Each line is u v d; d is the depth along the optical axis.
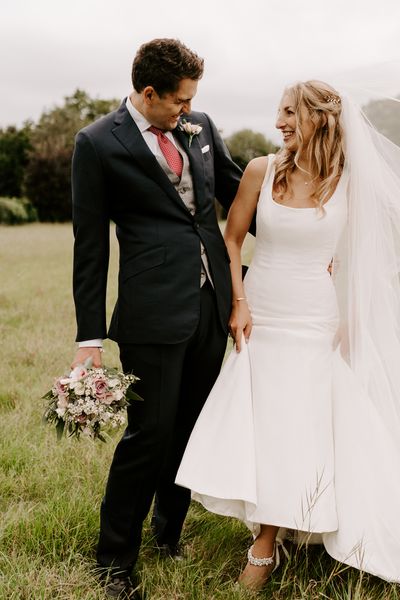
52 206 40.66
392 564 2.70
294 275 2.92
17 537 2.96
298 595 2.73
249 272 3.05
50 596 2.55
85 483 3.43
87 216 2.69
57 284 10.56
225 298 2.87
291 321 2.91
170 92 2.58
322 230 2.87
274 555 2.92
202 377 2.93
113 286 10.43
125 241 2.77
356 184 2.90
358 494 2.76
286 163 2.92
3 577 2.63
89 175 2.67
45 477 3.54
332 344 2.99
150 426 2.70
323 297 2.94
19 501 3.38
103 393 2.53
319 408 2.85
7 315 7.88
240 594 2.65
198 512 3.36
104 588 2.67
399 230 2.99
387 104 2.92
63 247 17.83
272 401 2.85
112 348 6.32
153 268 2.70
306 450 2.79
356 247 2.95
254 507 2.77
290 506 2.73
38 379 5.33
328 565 2.93
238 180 3.07
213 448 2.81
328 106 2.83
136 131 2.69
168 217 2.73
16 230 25.92
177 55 2.54
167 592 2.71
